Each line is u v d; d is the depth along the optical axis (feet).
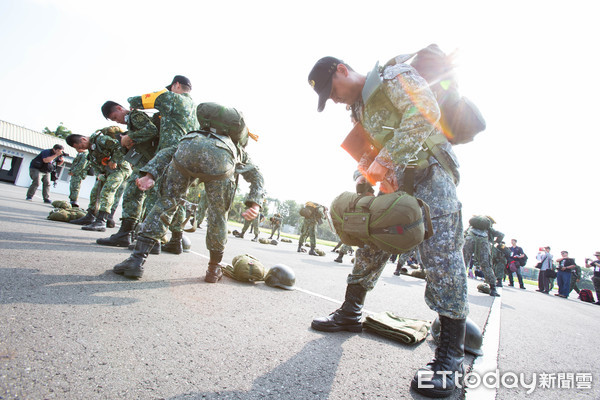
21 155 90.33
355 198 5.11
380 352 6.55
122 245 13.29
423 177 5.74
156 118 12.64
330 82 6.17
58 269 8.04
